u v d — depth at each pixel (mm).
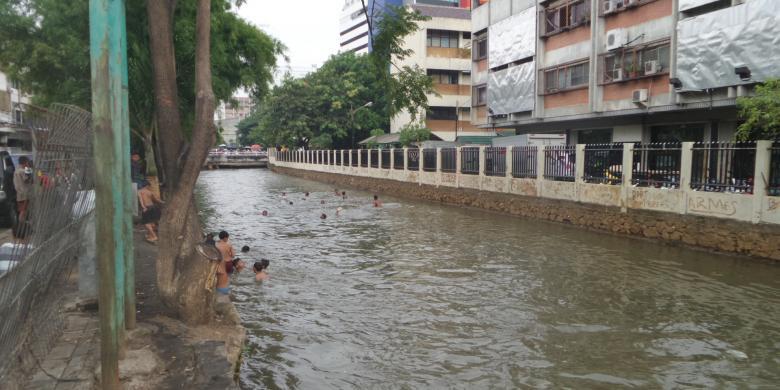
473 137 38469
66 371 4605
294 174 51750
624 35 19297
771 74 14305
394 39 10688
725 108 16672
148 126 17031
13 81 14953
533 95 24484
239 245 14094
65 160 4547
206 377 4809
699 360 6539
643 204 14164
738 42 15094
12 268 3480
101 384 4297
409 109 11383
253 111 85562
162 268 6305
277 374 6227
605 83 20312
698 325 7707
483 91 29844
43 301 4402
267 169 67750
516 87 25734
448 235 15547
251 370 6305
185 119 15938
